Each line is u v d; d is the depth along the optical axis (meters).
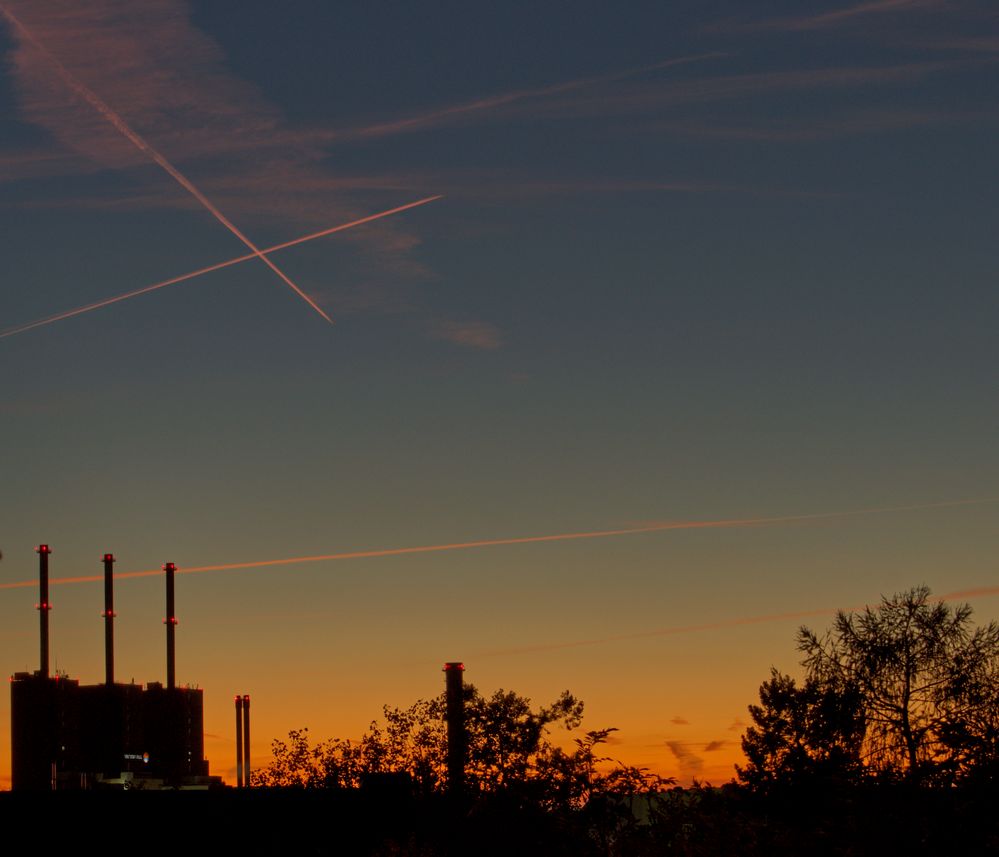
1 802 31.81
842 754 24.02
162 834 31.92
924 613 34.12
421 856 19.58
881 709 32.50
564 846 14.66
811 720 31.95
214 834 31.72
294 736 37.31
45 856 31.55
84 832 31.81
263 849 31.59
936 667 33.12
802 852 12.98
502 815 16.92
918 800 14.18
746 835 12.48
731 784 12.92
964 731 15.73
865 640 33.97
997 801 14.30
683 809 12.91
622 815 14.02
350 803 31.53
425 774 30.02
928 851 13.96
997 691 32.44
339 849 30.83
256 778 38.03
